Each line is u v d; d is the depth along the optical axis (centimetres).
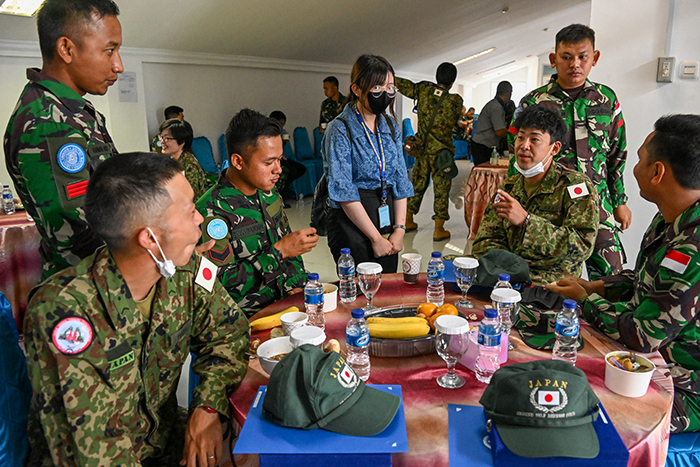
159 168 96
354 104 229
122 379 102
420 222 579
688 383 135
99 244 143
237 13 557
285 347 124
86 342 95
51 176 138
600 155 260
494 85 1727
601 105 257
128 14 500
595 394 101
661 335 127
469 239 472
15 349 111
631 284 161
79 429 95
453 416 99
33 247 306
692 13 277
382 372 118
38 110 138
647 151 137
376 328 125
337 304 159
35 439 107
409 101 1120
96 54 145
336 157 226
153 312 110
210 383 115
